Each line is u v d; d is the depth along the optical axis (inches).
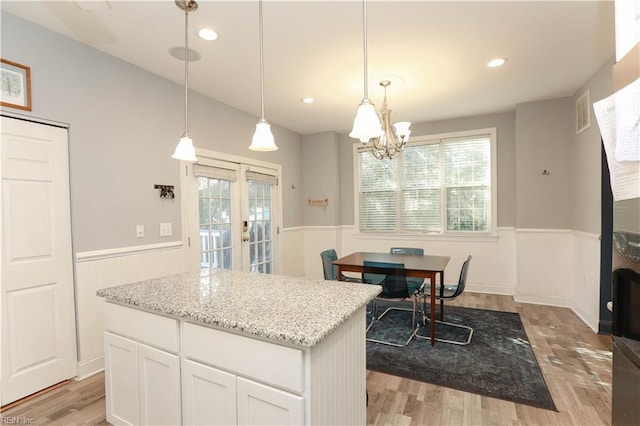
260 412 46.6
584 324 129.6
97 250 98.7
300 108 158.9
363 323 60.0
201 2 77.7
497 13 84.1
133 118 109.9
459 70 118.0
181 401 55.6
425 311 143.9
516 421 72.2
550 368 94.7
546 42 99.0
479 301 162.7
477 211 180.9
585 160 132.4
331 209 208.5
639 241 38.6
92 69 98.3
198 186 136.5
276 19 85.2
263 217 178.5
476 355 104.0
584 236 133.7
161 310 55.3
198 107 136.0
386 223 203.9
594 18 86.4
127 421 63.6
